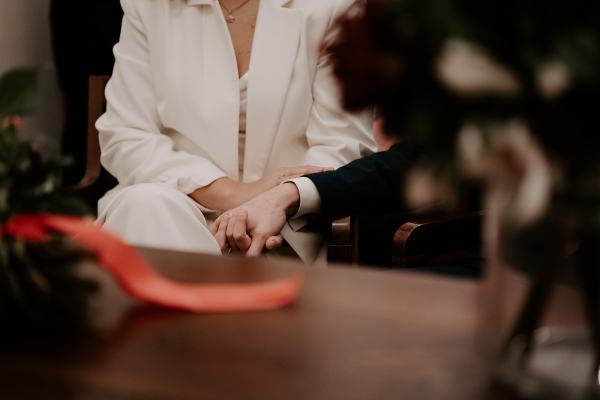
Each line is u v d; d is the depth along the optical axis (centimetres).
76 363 68
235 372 67
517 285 64
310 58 185
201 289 85
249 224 161
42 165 76
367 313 81
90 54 259
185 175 179
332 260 162
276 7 185
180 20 189
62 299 80
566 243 60
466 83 54
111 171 191
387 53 58
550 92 53
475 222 160
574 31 54
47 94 262
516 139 54
